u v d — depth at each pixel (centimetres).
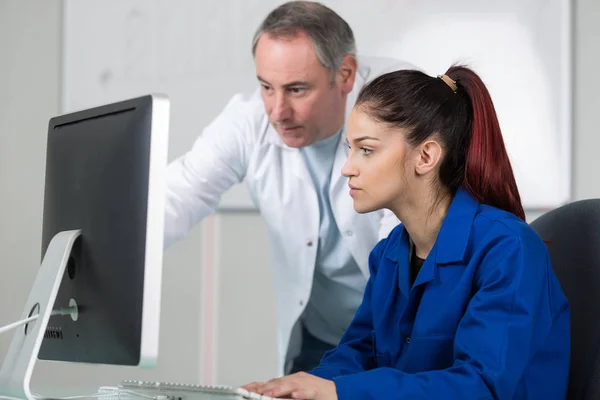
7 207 313
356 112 138
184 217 266
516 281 126
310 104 242
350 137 139
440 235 137
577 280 140
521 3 256
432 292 136
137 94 299
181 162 271
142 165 111
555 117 252
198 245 289
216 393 121
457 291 133
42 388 143
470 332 125
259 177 259
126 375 297
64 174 131
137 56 299
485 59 259
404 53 267
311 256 253
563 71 252
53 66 309
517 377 122
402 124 135
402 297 146
